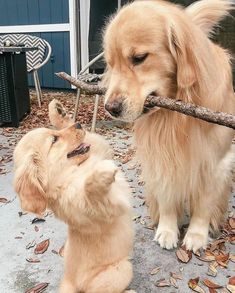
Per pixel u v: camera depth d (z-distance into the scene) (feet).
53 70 24.54
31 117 17.75
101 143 7.27
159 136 6.61
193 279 6.36
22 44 18.04
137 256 7.06
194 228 7.36
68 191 5.69
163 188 6.98
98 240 5.75
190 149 6.44
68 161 5.98
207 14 6.72
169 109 5.84
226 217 8.21
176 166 6.64
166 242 7.22
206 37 6.04
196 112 5.31
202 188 7.01
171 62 5.90
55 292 6.29
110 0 21.08
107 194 5.50
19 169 5.63
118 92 5.92
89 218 5.60
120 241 5.92
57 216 6.09
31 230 8.04
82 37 22.93
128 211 6.26
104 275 5.56
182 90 5.89
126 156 12.19
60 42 23.73
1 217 8.59
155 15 5.75
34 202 5.50
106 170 5.18
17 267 6.92
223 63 6.58
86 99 21.40
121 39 5.83
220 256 6.91
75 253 5.83
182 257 6.90
